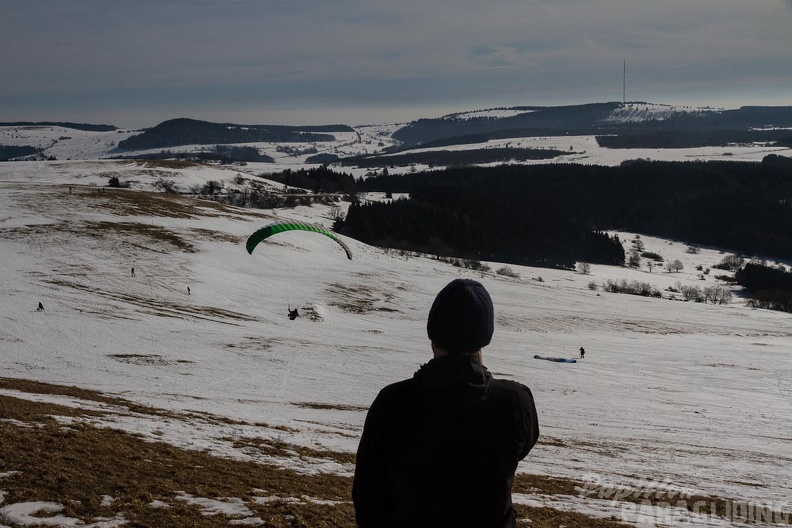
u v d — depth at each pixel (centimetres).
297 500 1065
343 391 3741
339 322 6844
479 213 16838
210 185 18000
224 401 3047
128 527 859
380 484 321
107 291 6581
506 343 6431
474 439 300
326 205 18200
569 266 14838
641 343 6712
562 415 3322
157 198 11612
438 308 316
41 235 8338
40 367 3797
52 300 5853
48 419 1510
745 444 2811
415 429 304
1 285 6256
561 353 5928
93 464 1123
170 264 7969
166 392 3278
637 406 3731
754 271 13538
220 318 6153
